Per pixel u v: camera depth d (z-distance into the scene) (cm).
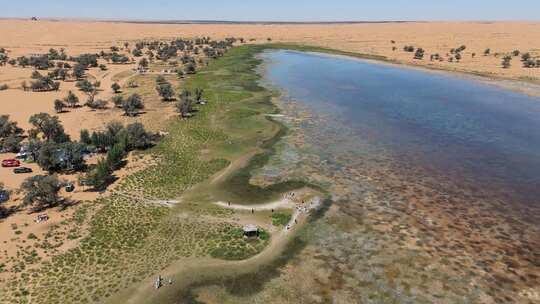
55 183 5566
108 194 5844
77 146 6794
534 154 7325
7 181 6159
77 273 4266
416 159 7150
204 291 4072
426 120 9306
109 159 6538
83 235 4903
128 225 5128
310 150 7525
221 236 4938
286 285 4156
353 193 5966
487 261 4497
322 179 6391
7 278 4147
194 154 7319
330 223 5216
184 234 4975
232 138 8094
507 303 3903
